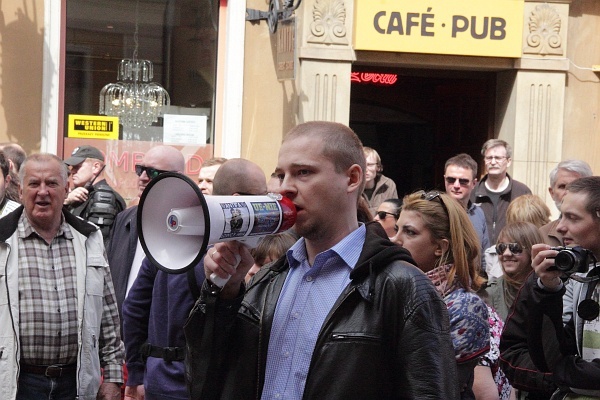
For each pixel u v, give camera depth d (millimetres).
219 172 4969
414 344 2848
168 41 9586
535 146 10211
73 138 9297
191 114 9625
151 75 9555
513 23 10023
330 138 2957
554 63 10172
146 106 9523
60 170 5320
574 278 3844
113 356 5547
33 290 5203
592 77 10391
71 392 5301
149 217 2758
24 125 8992
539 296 3963
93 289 5387
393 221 6703
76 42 9289
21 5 8945
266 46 9648
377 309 2887
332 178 2949
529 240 5773
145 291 5406
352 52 9758
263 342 3039
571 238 4105
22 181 5324
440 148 13023
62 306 5254
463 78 11391
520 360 4359
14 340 5113
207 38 9656
